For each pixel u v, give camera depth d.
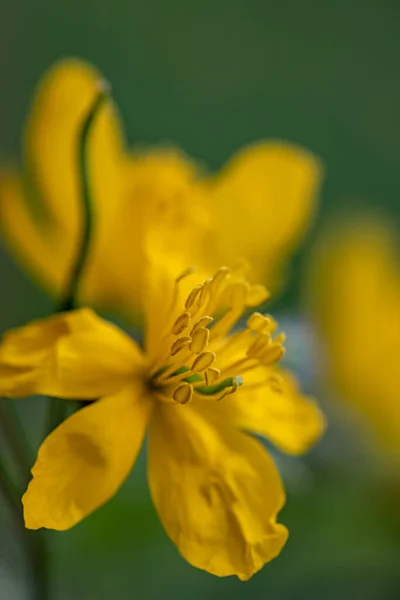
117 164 0.14
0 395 0.12
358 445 0.15
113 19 0.24
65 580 0.14
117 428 0.12
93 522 0.14
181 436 0.12
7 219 0.14
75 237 0.14
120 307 0.14
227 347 0.12
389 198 0.24
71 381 0.12
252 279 0.14
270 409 0.12
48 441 0.12
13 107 0.23
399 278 0.16
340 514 0.15
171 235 0.13
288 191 0.14
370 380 0.15
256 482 0.12
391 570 0.15
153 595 0.15
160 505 0.12
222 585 0.15
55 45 0.24
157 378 0.12
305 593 0.15
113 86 0.24
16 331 0.12
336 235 0.16
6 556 0.14
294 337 0.15
